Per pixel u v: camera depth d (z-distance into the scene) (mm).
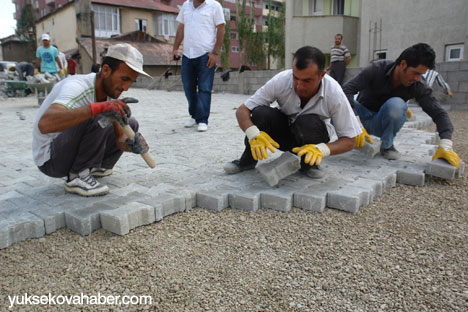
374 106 3773
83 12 25766
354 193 2809
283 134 3133
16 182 3225
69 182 2834
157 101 11344
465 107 8930
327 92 2682
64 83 2445
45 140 2615
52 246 2301
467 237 2391
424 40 13734
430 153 4016
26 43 34969
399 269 2057
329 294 1866
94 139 2693
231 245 2342
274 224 2596
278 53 25969
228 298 1855
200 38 5406
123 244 2332
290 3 17984
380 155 3932
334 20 16875
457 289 1872
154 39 27641
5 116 7902
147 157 2623
